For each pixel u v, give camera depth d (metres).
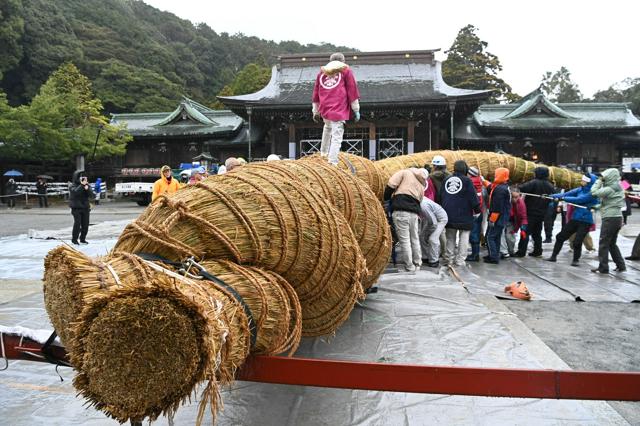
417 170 7.33
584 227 7.91
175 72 66.06
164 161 36.66
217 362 1.88
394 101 27.02
